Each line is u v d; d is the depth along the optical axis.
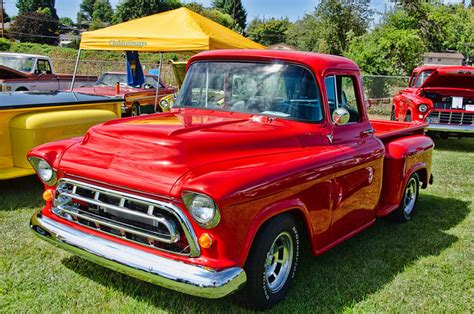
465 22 62.69
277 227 3.19
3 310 3.21
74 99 6.61
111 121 3.74
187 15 9.34
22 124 5.70
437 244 4.85
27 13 75.81
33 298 3.38
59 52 43.47
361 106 4.46
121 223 3.14
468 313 3.49
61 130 6.01
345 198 3.94
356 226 4.27
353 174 4.01
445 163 9.31
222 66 4.26
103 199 3.23
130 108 11.90
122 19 66.44
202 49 8.73
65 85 16.69
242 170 3.02
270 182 3.05
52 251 4.18
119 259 3.02
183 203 2.84
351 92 4.37
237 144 3.31
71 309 3.26
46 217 3.54
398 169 5.02
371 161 4.29
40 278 3.67
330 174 3.65
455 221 5.65
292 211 3.42
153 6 65.69
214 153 3.15
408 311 3.47
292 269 3.49
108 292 3.50
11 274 3.72
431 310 3.50
